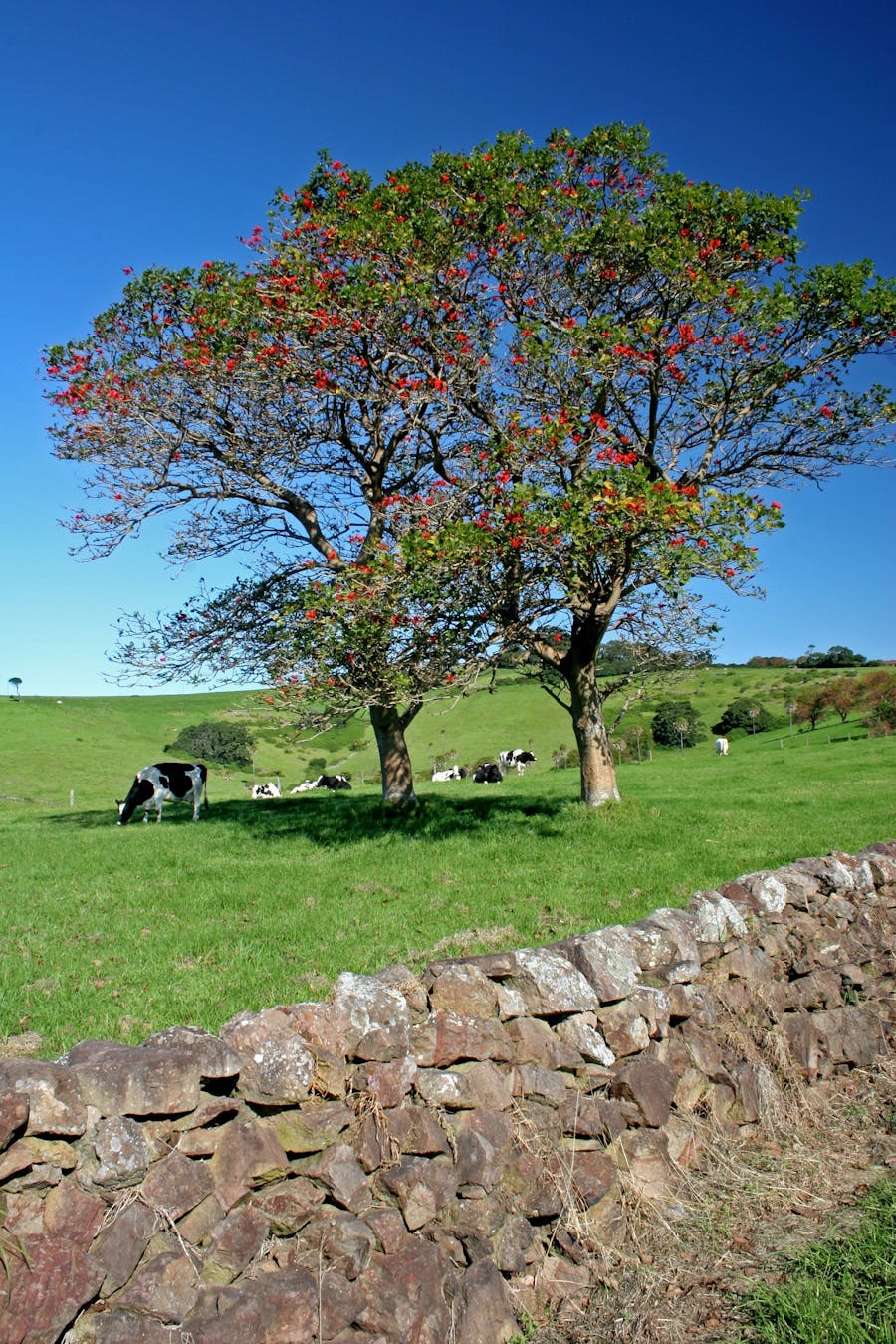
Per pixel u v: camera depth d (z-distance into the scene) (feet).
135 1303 11.69
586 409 51.08
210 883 43.78
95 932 34.55
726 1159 19.35
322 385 52.60
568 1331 14.99
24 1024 23.79
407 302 49.52
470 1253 14.87
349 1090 14.87
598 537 43.06
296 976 27.66
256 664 60.80
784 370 50.44
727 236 49.80
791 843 48.73
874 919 28.81
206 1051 13.25
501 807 64.90
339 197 54.75
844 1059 24.88
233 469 60.49
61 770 207.92
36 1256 11.07
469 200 49.73
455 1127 15.62
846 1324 13.82
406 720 66.33
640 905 36.32
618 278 50.60
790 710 232.53
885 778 89.10
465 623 47.78
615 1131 17.61
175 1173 12.59
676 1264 16.29
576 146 53.21
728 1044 21.35
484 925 34.06
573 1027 17.84
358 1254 13.66
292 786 182.91
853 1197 18.48
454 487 50.72
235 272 57.06
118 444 58.75
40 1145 11.53
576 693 59.36
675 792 81.20
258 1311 12.48
